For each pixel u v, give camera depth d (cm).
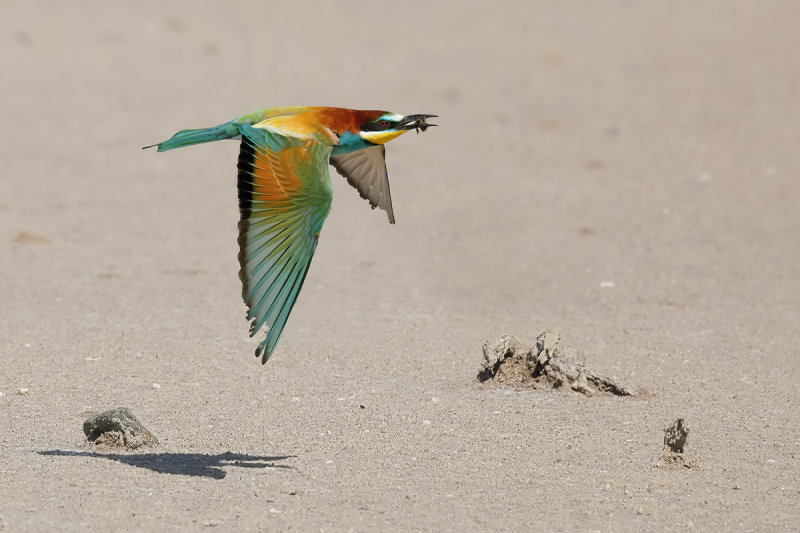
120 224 1714
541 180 1995
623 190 1925
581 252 1586
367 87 2614
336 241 1655
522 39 3094
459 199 1884
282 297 718
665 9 3391
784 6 3369
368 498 797
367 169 821
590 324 1273
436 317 1298
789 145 2172
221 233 1683
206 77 2703
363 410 991
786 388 1069
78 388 1032
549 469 862
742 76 2691
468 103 2514
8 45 2909
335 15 3356
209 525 737
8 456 852
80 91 2578
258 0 3481
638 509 788
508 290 1416
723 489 830
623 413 995
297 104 2439
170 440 908
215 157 2192
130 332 1209
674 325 1269
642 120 2377
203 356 1135
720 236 1658
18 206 1794
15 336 1183
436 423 960
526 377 1070
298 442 911
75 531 719
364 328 1247
